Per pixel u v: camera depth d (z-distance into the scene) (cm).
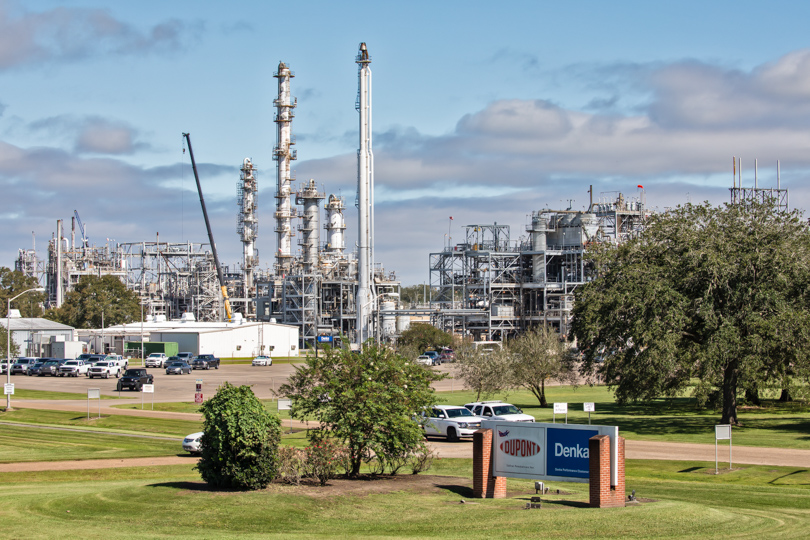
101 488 2828
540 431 2598
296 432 4759
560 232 17138
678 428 5206
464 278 17350
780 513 2530
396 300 18462
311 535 2123
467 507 2453
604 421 5588
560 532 2159
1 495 2620
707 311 5119
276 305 18525
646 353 5100
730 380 5372
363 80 13688
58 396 7481
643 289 5278
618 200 16275
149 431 5056
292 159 18625
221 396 2569
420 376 3166
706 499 2803
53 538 2003
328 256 18262
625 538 2102
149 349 13412
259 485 2575
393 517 2334
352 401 2980
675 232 5644
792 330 5044
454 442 4653
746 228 5525
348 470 3019
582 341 6072
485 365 6525
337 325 17662
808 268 5266
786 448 4241
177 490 2547
